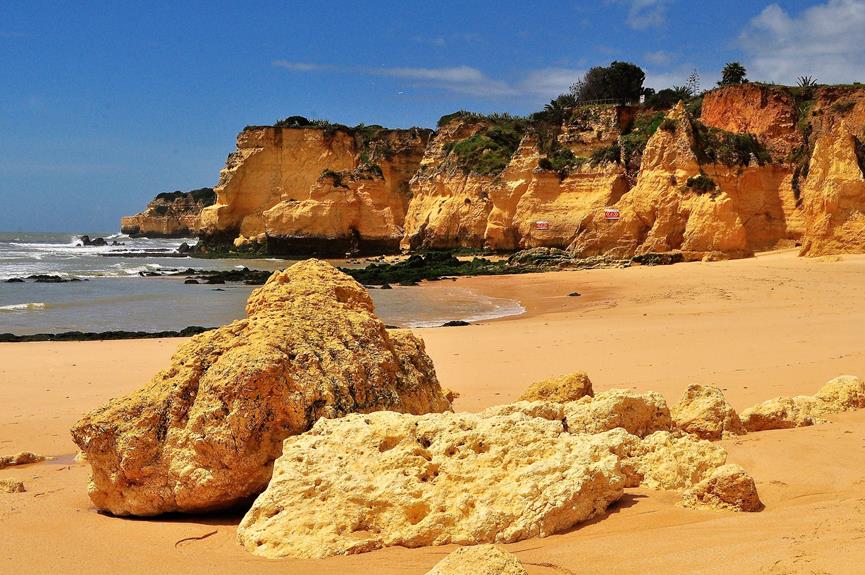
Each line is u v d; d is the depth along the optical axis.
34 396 15.84
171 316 34.09
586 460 6.76
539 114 84.38
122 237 143.50
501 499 6.46
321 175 81.62
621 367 17.19
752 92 65.25
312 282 9.98
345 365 8.52
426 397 9.46
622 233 56.41
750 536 5.80
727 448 8.89
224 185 90.56
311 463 6.94
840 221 44.62
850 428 9.57
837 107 61.41
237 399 7.62
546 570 5.51
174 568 5.97
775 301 30.48
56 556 6.35
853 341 18.88
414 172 89.44
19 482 9.09
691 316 27.33
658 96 78.56
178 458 7.61
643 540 5.95
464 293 43.72
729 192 55.22
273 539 6.33
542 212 65.38
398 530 6.37
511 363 18.67
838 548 5.23
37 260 76.88
